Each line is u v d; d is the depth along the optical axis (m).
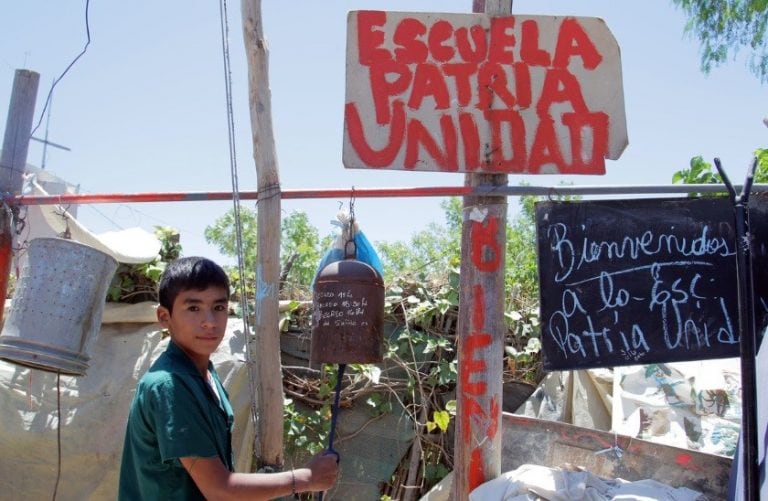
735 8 9.41
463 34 3.31
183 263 2.58
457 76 3.30
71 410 4.52
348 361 3.10
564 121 3.29
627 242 3.39
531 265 6.97
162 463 2.36
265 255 3.58
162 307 2.58
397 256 20.91
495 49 3.31
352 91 3.28
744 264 2.49
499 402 3.36
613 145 3.29
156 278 4.88
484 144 3.29
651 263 3.38
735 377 3.95
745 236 2.52
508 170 3.28
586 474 3.12
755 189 3.34
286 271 5.41
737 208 2.54
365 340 3.12
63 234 3.63
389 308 4.91
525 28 3.31
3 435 4.45
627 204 3.41
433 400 4.79
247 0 3.72
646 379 4.09
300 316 5.00
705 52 9.64
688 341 3.34
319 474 2.52
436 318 4.92
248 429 4.59
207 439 2.34
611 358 3.32
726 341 3.35
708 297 3.37
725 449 3.69
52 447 4.45
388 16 3.30
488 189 3.28
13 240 3.41
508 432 3.51
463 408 3.35
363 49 3.29
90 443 4.48
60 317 3.10
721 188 3.31
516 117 3.29
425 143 3.27
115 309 4.80
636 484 3.10
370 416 4.81
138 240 4.98
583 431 3.43
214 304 2.55
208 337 2.52
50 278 3.12
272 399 3.58
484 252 3.34
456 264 5.04
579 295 3.35
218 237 20.08
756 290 3.38
